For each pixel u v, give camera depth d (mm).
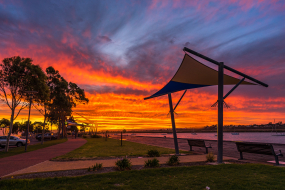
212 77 12008
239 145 10906
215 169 7590
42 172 7688
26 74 20562
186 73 12031
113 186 5645
